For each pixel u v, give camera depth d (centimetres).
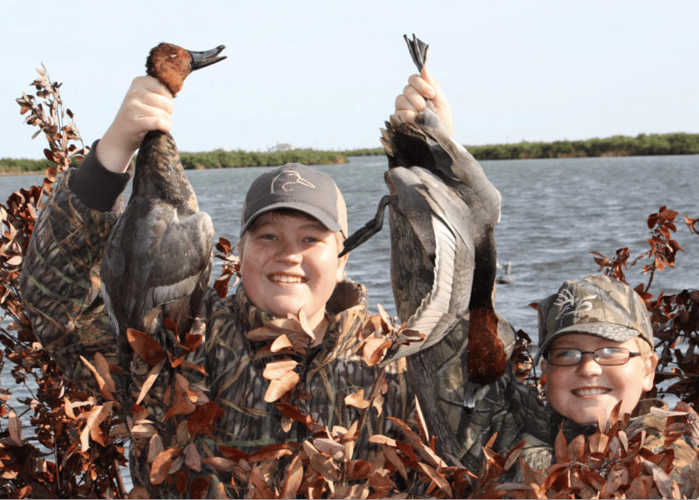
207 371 214
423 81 220
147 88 200
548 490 190
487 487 196
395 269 231
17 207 329
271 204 212
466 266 207
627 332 235
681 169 8388
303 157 14912
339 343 211
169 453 190
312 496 183
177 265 200
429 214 204
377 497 189
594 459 192
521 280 1758
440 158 210
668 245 375
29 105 355
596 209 3697
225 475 207
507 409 230
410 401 227
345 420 213
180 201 206
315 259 215
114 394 210
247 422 210
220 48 207
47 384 328
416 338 205
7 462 277
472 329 221
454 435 223
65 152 361
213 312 221
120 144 204
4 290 327
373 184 6938
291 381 196
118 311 203
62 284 215
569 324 237
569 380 238
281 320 202
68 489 301
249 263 216
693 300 354
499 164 12519
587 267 1933
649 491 194
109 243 203
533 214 3500
